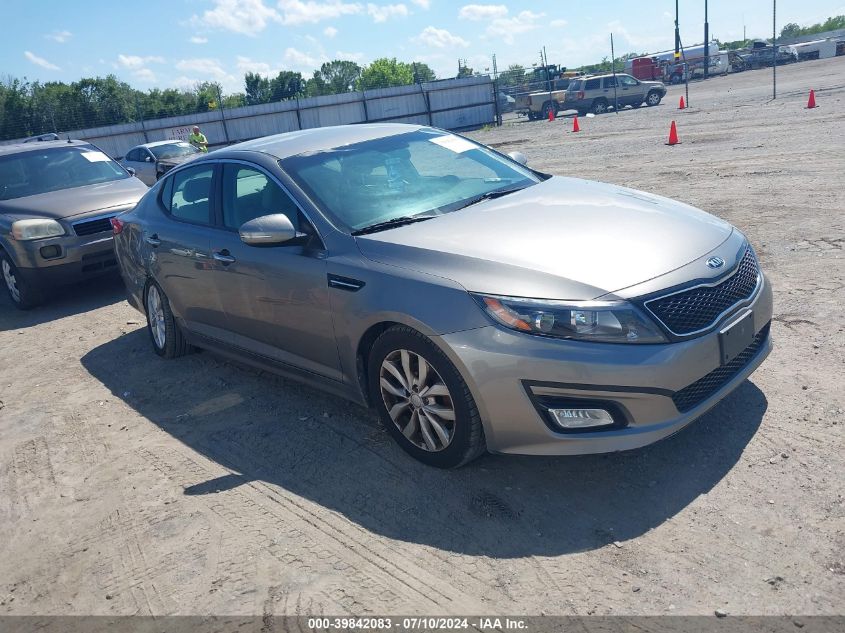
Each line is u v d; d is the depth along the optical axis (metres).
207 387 5.10
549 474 3.43
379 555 3.00
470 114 36.31
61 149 9.14
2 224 7.86
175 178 5.38
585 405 3.05
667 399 3.05
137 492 3.78
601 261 3.22
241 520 3.39
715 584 2.59
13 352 6.62
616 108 29.50
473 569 2.84
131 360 5.92
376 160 4.43
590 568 2.76
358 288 3.60
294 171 4.25
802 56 51.84
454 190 4.26
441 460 3.50
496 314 3.11
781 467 3.22
